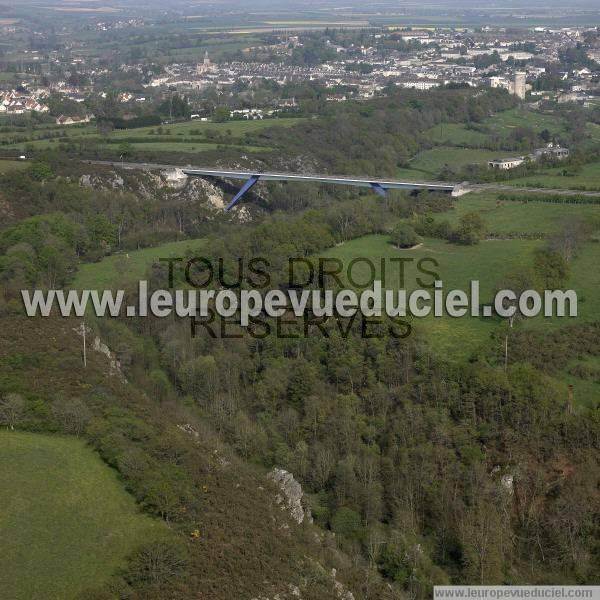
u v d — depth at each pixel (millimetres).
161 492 120875
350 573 126062
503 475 146625
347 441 155000
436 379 167750
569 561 135000
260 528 124250
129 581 107875
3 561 109250
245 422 159875
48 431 137000
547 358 175750
